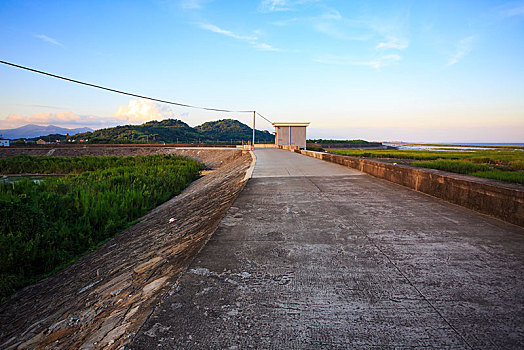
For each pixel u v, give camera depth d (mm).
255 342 2094
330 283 2924
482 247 3752
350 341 2100
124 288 4117
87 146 61656
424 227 4582
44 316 4566
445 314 2400
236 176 14516
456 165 14008
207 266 3342
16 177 32500
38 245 7996
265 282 2959
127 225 11258
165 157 43281
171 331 2230
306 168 13859
